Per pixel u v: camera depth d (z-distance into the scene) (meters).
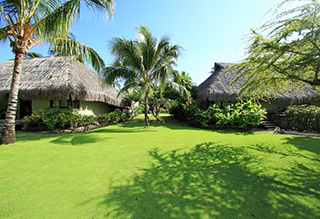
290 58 3.54
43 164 3.19
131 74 8.70
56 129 7.71
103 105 13.26
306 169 3.05
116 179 2.55
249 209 1.83
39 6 5.47
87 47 6.48
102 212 1.74
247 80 4.67
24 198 1.99
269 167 3.15
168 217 1.68
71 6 4.96
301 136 6.78
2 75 9.95
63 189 2.22
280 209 1.84
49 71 9.20
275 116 9.91
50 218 1.63
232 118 8.43
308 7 2.69
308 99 10.08
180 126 9.84
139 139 5.77
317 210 1.82
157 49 8.23
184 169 3.02
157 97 12.72
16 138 5.84
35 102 9.48
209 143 5.25
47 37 5.49
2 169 2.92
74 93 7.71
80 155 3.81
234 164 3.31
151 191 2.20
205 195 2.11
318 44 2.99
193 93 13.66
